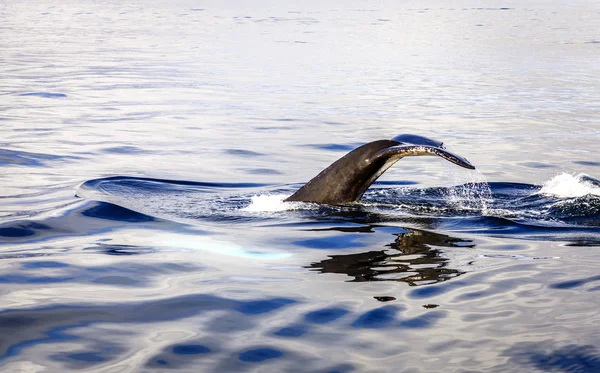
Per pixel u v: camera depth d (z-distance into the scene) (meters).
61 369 5.86
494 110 25.25
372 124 22.47
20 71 34.69
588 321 6.84
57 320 6.89
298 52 46.59
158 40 54.34
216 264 8.74
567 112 24.81
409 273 8.36
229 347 6.32
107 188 13.09
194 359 6.07
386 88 31.03
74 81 31.75
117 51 45.81
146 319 6.95
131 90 29.55
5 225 10.32
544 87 31.28
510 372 5.82
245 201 12.20
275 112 24.72
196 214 11.18
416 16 88.69
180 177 14.80
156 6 106.19
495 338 6.49
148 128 21.22
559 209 11.45
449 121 23.03
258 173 15.55
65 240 9.72
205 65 39.28
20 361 6.00
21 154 16.62
